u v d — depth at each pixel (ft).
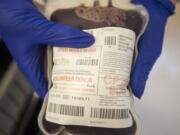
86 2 0.67
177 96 1.13
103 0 0.66
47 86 0.81
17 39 0.85
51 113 0.66
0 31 0.88
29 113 1.05
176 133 1.04
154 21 0.86
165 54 1.28
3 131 0.90
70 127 0.63
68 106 0.63
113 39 0.63
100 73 0.62
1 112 0.89
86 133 0.63
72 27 0.67
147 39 0.85
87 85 0.62
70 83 0.63
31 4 0.84
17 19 0.80
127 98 0.66
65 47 0.68
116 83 0.62
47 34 0.73
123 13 0.65
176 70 1.22
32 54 0.87
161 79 1.19
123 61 0.63
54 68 0.68
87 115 0.62
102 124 0.63
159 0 0.87
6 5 0.82
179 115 1.08
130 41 0.65
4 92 0.92
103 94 0.62
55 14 0.70
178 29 1.38
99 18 0.64
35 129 1.01
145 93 1.14
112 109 0.63
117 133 0.63
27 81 1.07
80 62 0.64
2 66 0.97
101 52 0.63
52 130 0.65
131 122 0.66
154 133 1.04
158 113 1.08
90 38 0.63
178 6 1.40
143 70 0.84
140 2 0.83
